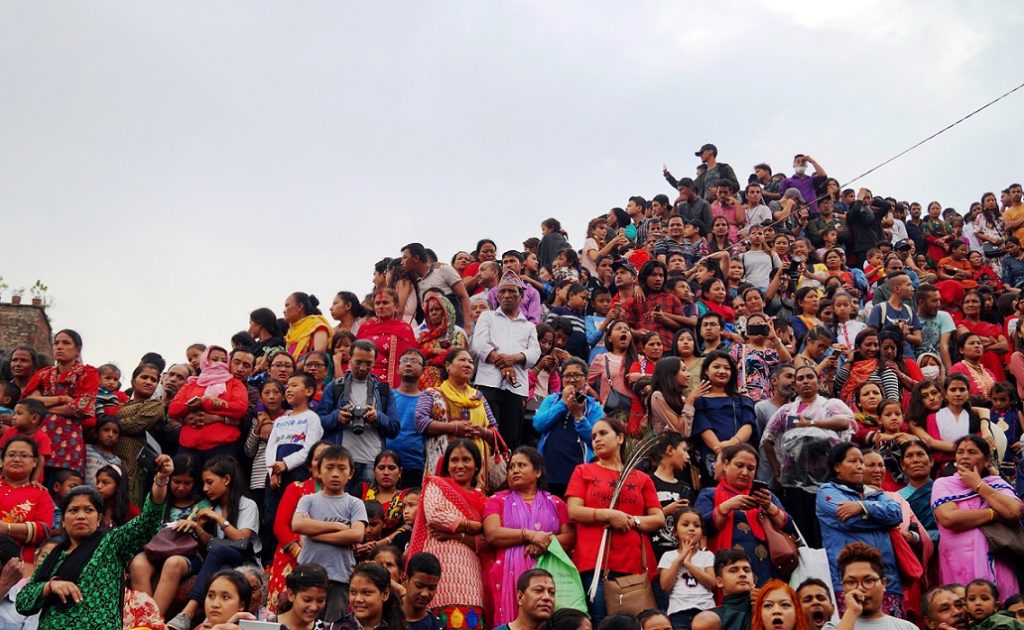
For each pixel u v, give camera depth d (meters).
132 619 8.16
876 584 7.80
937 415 11.02
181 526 9.00
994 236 21.66
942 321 14.61
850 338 14.47
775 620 7.45
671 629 7.73
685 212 19.25
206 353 11.05
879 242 19.91
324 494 8.64
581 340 13.60
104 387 11.70
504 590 8.23
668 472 9.48
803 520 9.94
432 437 10.30
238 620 7.24
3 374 12.24
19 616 8.12
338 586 8.35
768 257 17.14
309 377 10.48
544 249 18.61
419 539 8.56
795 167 21.28
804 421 10.08
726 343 12.96
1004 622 7.91
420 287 13.59
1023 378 12.62
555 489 10.30
